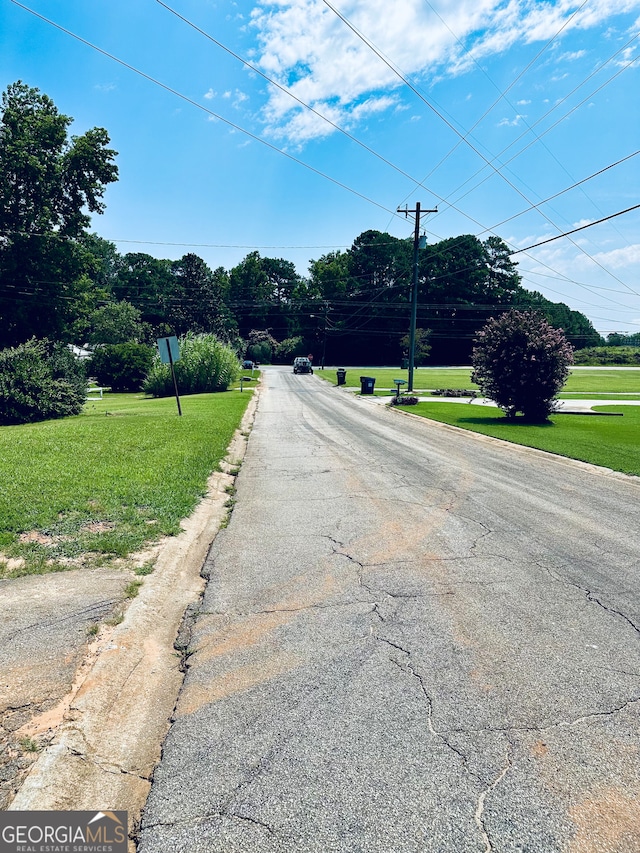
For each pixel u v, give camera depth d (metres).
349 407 24.78
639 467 9.99
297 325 93.69
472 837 2.19
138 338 63.94
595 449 12.10
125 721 2.93
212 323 79.06
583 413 20.95
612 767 2.58
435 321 81.44
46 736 2.68
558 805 2.35
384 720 2.91
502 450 12.59
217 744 2.73
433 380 46.50
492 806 2.34
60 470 7.87
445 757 2.63
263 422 18.36
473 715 2.96
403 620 4.09
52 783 2.42
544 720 2.92
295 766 2.57
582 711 3.01
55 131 36.00
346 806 2.34
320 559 5.38
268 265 111.62
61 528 5.55
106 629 3.71
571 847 2.15
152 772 2.56
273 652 3.62
